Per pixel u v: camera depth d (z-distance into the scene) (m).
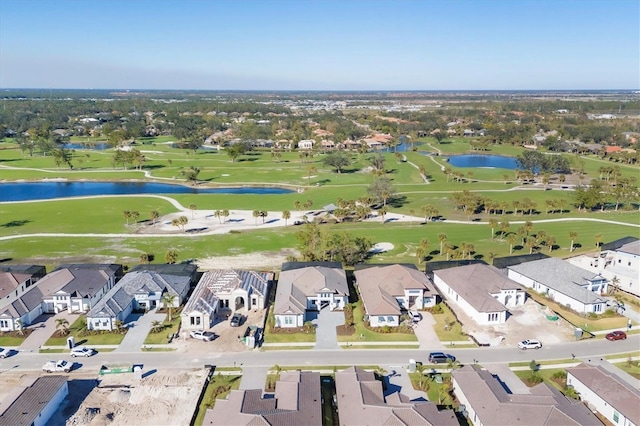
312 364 72.62
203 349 76.81
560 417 55.53
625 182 188.50
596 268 109.44
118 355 75.00
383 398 60.72
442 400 64.06
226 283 93.25
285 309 83.81
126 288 91.31
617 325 84.94
